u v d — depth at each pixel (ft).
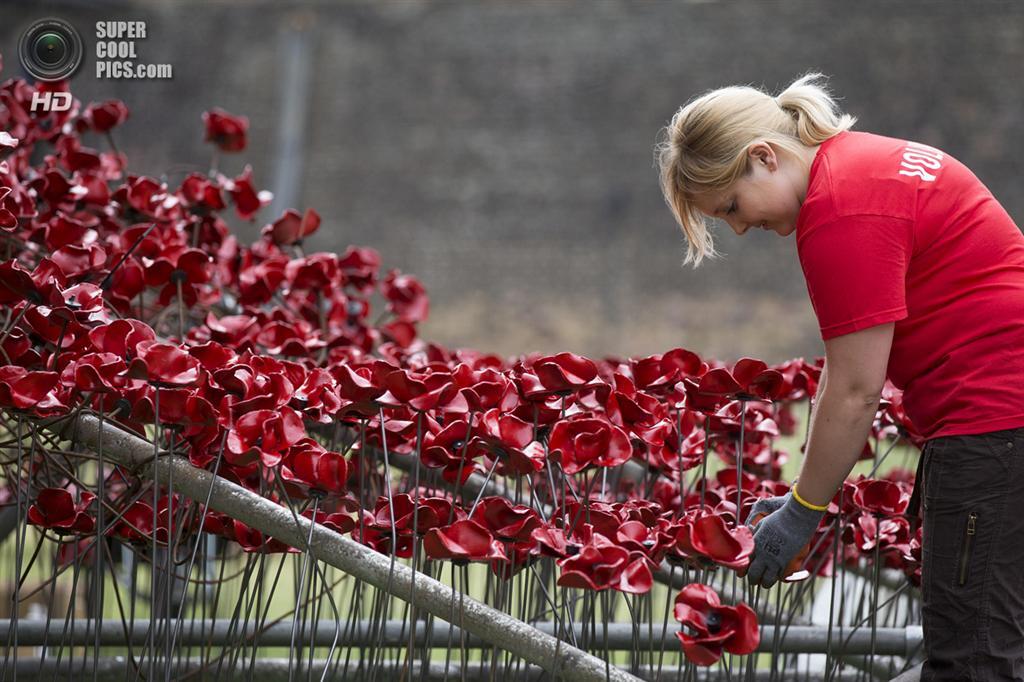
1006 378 18.12
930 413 18.93
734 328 171.73
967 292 18.30
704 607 14.82
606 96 206.90
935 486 18.76
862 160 18.21
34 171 29.86
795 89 19.70
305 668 23.50
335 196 207.10
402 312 34.78
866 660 22.85
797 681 24.57
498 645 16.35
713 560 15.53
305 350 24.52
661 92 205.26
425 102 213.46
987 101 190.80
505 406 17.65
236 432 16.46
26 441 22.97
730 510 20.33
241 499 17.26
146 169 211.82
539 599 23.22
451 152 207.10
